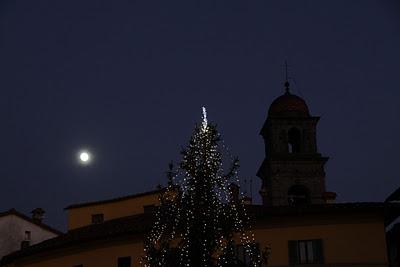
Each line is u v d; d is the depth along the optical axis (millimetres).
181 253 23141
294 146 51562
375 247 31094
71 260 34469
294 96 52688
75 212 44469
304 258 31172
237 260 23562
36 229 46938
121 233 32375
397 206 31328
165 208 24547
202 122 24812
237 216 24016
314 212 31266
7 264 37844
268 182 48062
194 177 23844
